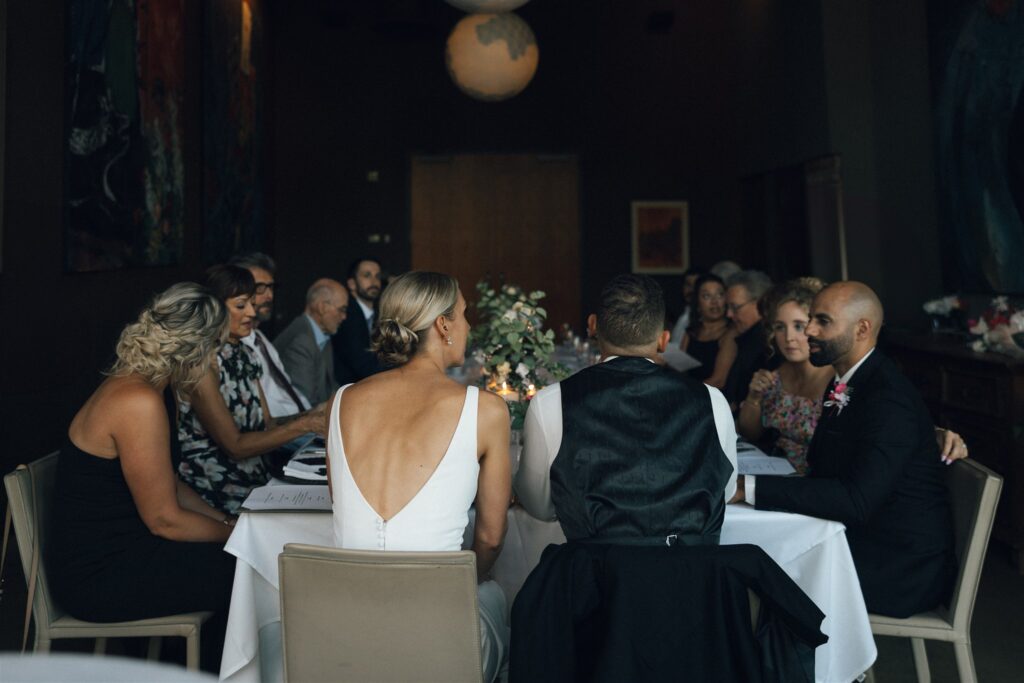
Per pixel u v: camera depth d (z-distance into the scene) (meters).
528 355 3.46
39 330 4.84
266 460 3.48
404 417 2.23
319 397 5.41
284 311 11.64
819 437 2.89
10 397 4.49
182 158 7.49
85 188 5.41
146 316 2.62
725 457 2.27
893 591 2.64
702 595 1.99
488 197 11.72
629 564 2.00
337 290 5.61
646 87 11.66
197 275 8.07
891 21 7.20
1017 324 4.94
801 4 8.30
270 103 11.25
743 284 4.88
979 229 6.04
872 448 2.57
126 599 2.56
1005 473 4.74
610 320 2.33
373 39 11.60
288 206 11.63
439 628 1.97
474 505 2.60
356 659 2.00
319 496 2.64
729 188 11.64
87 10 5.38
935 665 3.44
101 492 2.57
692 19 11.60
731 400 4.70
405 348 2.29
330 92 11.59
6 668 0.96
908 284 7.15
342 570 1.98
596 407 2.24
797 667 2.04
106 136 5.73
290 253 11.63
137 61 6.31
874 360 2.82
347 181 11.64
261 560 2.50
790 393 3.66
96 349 5.79
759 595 2.01
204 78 8.05
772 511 2.56
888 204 7.40
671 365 5.15
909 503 2.70
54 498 2.67
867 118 7.61
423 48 11.60
